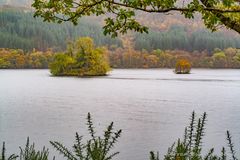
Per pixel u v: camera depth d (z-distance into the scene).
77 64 139.88
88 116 3.32
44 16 6.00
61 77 131.25
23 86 92.44
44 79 120.44
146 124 35.94
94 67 139.12
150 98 64.50
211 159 3.42
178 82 111.00
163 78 132.12
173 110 48.22
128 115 42.81
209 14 5.20
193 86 95.50
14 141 27.00
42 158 3.79
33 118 39.97
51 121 37.72
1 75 148.38
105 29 6.02
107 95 69.88
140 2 5.22
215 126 34.06
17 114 43.25
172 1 5.11
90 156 3.17
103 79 121.81
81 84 99.44
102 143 3.23
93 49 139.25
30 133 30.72
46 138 28.39
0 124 35.62
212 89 86.25
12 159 3.75
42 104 54.50
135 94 72.25
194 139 3.40
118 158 21.56
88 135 29.00
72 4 5.80
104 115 42.72
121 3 5.36
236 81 116.62
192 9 5.07
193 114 3.52
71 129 32.72
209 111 47.28
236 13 5.80
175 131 31.75
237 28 5.45
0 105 53.06
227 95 71.25
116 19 5.95
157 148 24.55
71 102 57.47
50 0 5.80
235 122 36.78
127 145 25.25
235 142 25.77
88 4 6.00
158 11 5.26
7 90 80.88
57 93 73.25
